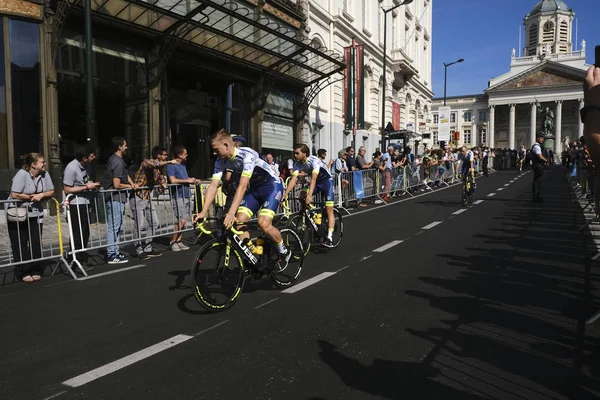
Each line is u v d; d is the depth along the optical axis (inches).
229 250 169.3
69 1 346.0
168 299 182.4
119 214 249.8
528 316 155.5
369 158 1043.3
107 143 420.2
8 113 346.3
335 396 104.7
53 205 347.6
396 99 1288.1
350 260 244.1
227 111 601.0
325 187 265.4
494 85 2682.1
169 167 287.6
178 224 282.2
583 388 107.7
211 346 134.3
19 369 121.3
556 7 2940.5
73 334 145.9
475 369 117.5
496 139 2842.0
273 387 109.3
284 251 191.9
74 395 107.1
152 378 114.8
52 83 364.5
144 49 447.5
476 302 170.7
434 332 142.2
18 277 220.5
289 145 719.7
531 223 358.9
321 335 141.3
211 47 505.4
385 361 122.5
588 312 159.2
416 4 1485.0
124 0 353.4
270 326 149.9
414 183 656.4
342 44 864.3
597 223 343.6
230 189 272.1
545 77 2556.6
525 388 107.7
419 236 310.5
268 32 462.0
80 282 211.5
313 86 749.9
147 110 457.7
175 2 402.6
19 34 350.9
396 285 194.7
